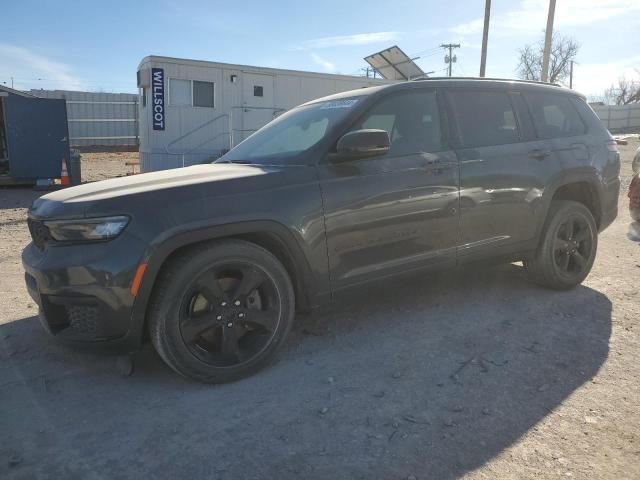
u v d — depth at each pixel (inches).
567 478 91.1
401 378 126.5
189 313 120.7
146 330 121.3
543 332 151.3
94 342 116.6
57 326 123.6
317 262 134.0
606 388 120.1
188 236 117.7
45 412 114.5
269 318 129.6
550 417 109.0
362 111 146.6
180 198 119.6
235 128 652.1
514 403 114.6
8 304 183.9
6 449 101.7
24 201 479.8
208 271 120.3
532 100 182.9
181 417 111.4
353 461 96.1
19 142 553.0
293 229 129.1
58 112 561.9
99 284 112.7
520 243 172.6
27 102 549.3
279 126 169.5
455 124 162.1
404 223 146.6
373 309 171.9
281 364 135.1
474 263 164.6
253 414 112.1
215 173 133.8
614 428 105.0
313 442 102.0
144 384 126.1
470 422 107.7
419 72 776.9
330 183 135.7
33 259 124.3
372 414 111.2
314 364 134.8
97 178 689.0
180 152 625.6
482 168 161.0
